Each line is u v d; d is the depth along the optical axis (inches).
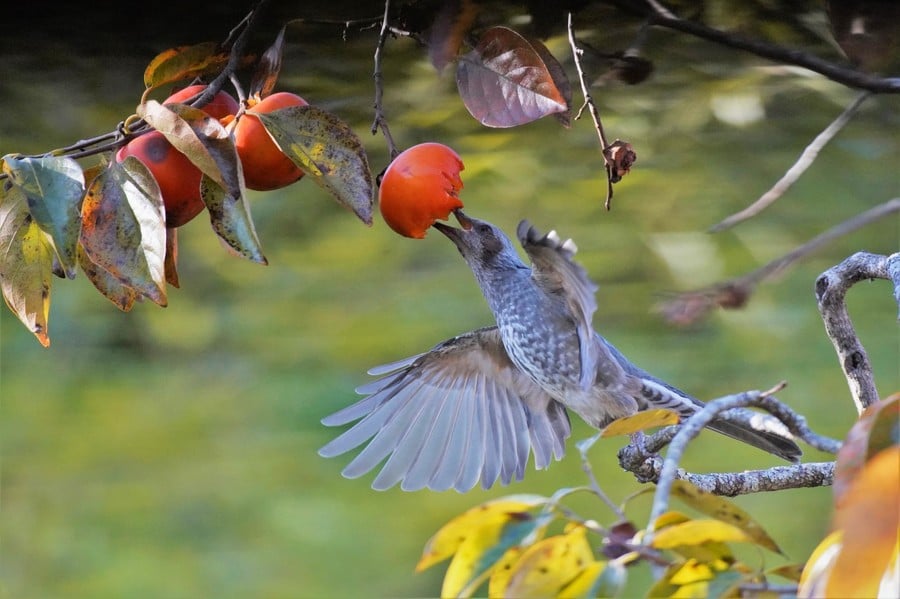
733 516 111.8
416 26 168.9
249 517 420.2
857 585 91.8
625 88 289.9
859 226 133.4
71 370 466.9
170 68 165.6
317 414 440.8
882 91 160.4
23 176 138.2
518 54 163.9
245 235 139.6
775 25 217.0
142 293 138.6
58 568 407.5
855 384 197.0
